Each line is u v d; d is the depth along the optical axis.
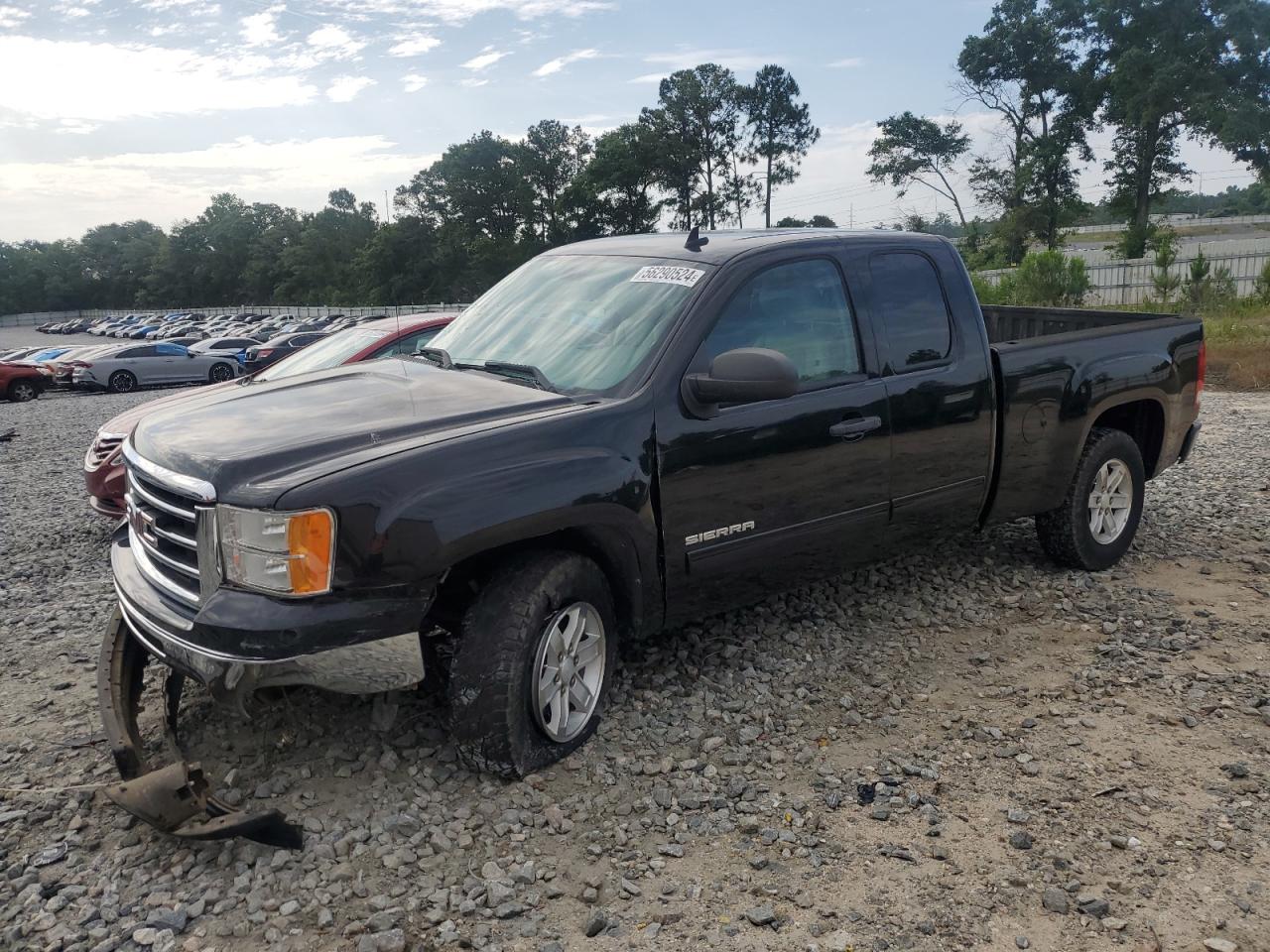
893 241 4.72
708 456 3.87
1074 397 5.28
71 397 26.12
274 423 3.50
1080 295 26.31
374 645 3.08
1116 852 3.08
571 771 3.58
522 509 3.31
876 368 4.46
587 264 4.60
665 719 3.98
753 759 3.68
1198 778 3.49
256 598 3.02
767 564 4.17
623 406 3.68
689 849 3.14
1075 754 3.68
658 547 3.79
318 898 2.90
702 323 3.93
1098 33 57.53
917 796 3.38
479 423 3.49
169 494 3.33
